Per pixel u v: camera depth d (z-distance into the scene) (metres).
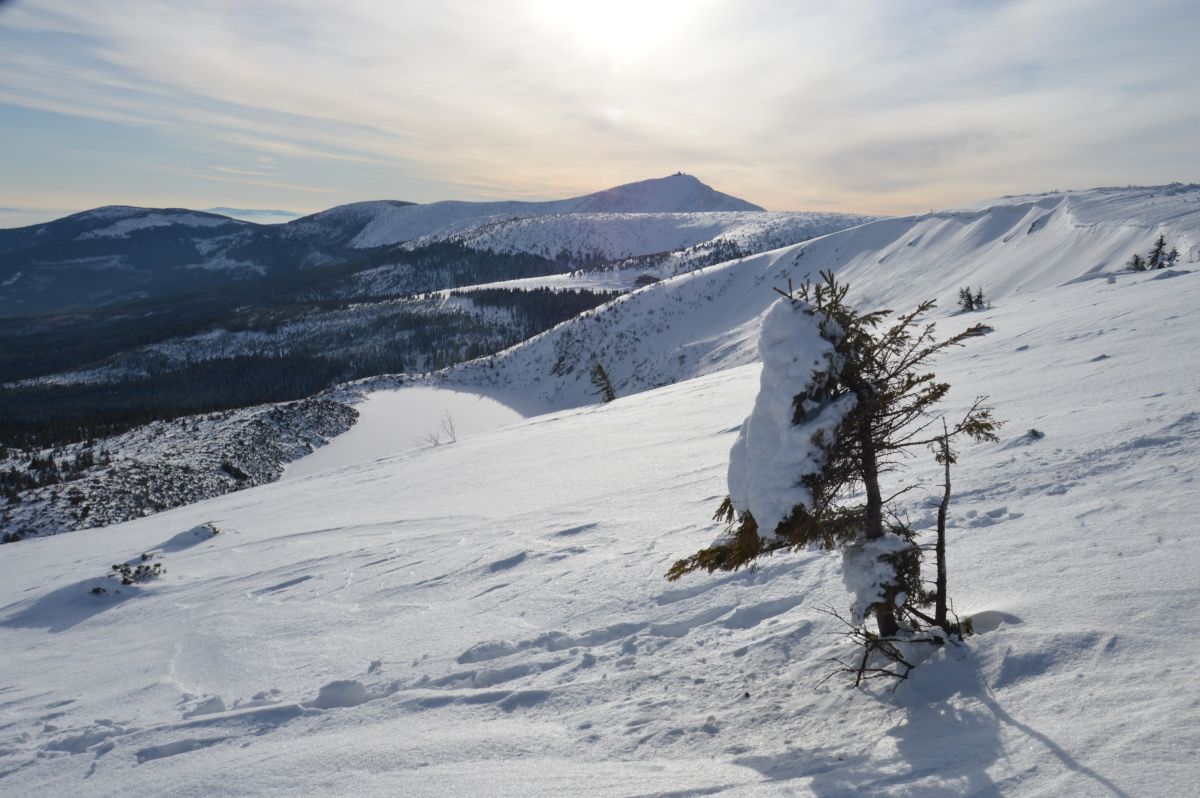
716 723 4.09
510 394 127.56
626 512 10.59
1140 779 2.45
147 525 23.59
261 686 6.63
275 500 23.98
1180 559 4.25
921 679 3.83
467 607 7.76
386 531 13.73
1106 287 27.86
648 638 5.71
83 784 5.06
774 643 5.00
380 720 5.16
